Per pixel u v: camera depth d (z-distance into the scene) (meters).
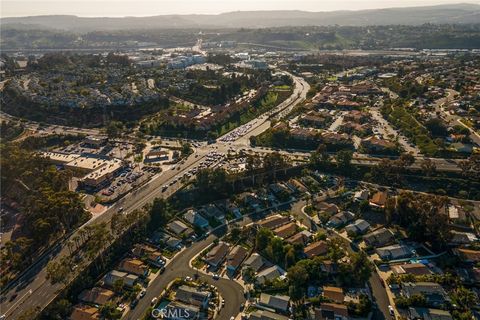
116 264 195.38
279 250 195.50
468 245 198.62
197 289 175.25
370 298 168.62
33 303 169.62
